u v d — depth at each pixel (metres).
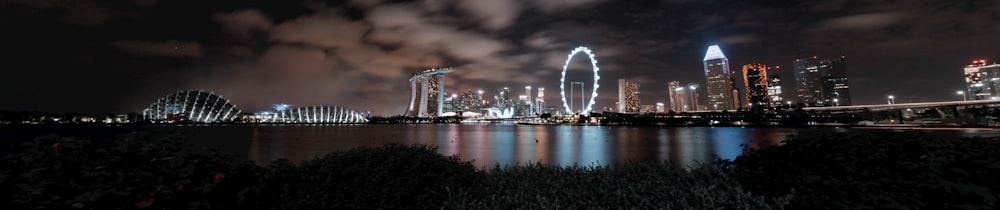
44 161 4.21
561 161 53.53
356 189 5.79
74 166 4.28
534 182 6.56
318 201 5.42
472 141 109.62
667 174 6.53
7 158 4.17
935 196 4.74
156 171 4.45
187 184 4.51
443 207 5.68
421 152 7.40
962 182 4.84
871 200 4.91
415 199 5.96
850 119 162.50
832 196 5.23
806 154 6.40
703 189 5.21
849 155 5.77
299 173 5.96
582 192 5.77
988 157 5.09
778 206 5.16
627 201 5.29
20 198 3.88
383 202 5.65
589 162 51.75
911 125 133.75
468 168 7.26
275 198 5.26
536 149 77.50
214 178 4.82
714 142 97.50
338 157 6.83
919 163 5.19
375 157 6.89
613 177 6.55
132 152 4.58
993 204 4.37
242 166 5.38
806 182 5.52
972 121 123.12
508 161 53.94
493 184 6.61
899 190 4.99
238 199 4.87
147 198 4.24
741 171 6.50
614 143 95.50
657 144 90.75
